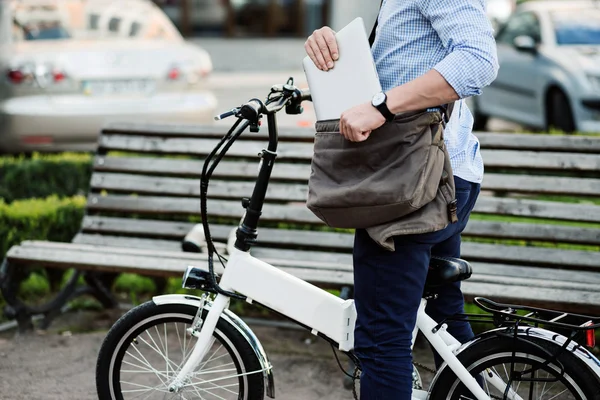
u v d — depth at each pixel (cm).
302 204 466
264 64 1675
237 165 446
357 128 237
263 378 288
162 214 447
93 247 414
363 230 256
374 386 260
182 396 300
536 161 412
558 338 262
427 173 240
